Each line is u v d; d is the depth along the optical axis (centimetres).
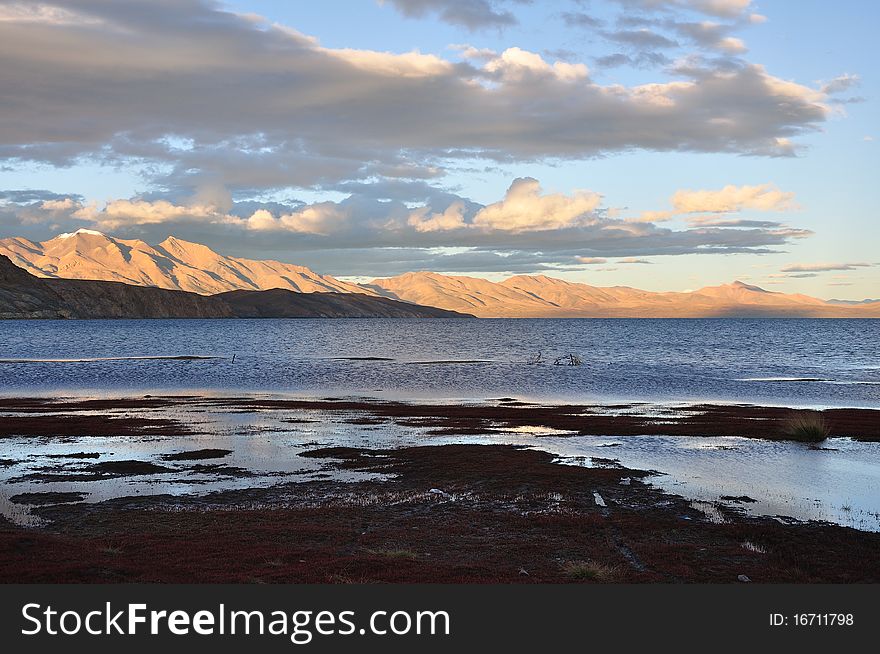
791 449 3300
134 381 6994
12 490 2420
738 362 10481
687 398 5869
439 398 5756
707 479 2645
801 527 1994
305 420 4219
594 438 3616
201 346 14250
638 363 10212
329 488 2491
